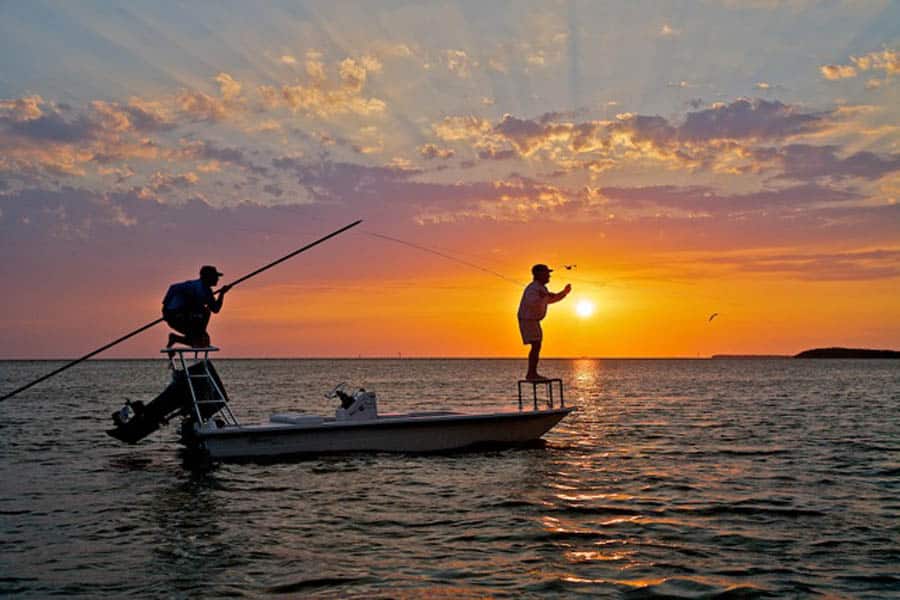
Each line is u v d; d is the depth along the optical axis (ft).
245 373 361.51
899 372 340.39
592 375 314.76
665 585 21.62
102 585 21.83
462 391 161.07
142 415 43.57
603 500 33.14
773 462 45.14
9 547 26.04
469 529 28.14
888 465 43.98
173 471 42.45
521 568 23.25
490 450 48.24
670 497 33.88
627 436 60.03
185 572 23.00
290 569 23.24
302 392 156.66
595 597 20.63
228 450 42.70
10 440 59.57
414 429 45.98
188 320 43.52
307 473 39.99
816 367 489.26
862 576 22.43
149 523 29.50
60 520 30.14
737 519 29.63
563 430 65.31
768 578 22.24
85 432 66.59
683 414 86.69
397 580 22.09
